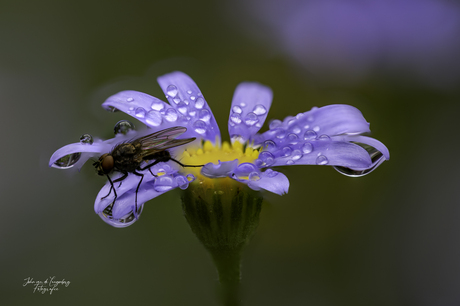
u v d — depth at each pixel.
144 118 0.09
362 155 0.09
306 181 0.11
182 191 0.09
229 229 0.09
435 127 0.11
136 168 0.09
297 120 0.09
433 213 0.11
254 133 0.09
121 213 0.09
